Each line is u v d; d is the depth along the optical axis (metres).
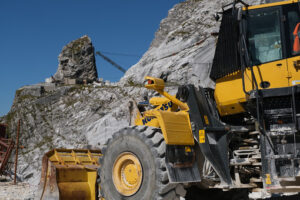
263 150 4.96
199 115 5.48
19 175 18.20
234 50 5.48
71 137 64.12
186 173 5.24
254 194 8.48
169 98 5.79
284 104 4.98
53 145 64.12
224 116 5.88
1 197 10.09
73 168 6.52
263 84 5.14
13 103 77.31
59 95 74.19
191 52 53.12
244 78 5.29
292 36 5.17
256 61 5.26
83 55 95.06
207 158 5.31
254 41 5.34
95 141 58.81
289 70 5.05
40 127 69.06
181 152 5.29
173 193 5.20
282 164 4.80
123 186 5.60
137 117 6.80
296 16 5.23
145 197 5.22
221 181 5.29
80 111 67.62
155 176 5.14
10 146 17.30
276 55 5.18
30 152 63.62
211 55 11.20
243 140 5.75
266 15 5.37
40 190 6.48
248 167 5.57
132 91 62.62
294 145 4.82
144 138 5.39
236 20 5.46
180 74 50.47
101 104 67.06
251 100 5.14
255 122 5.19
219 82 5.68
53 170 6.38
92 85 76.88
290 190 4.81
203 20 58.06
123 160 5.67
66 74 92.88
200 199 6.30
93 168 6.46
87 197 6.49
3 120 73.31
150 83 5.79
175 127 5.32
